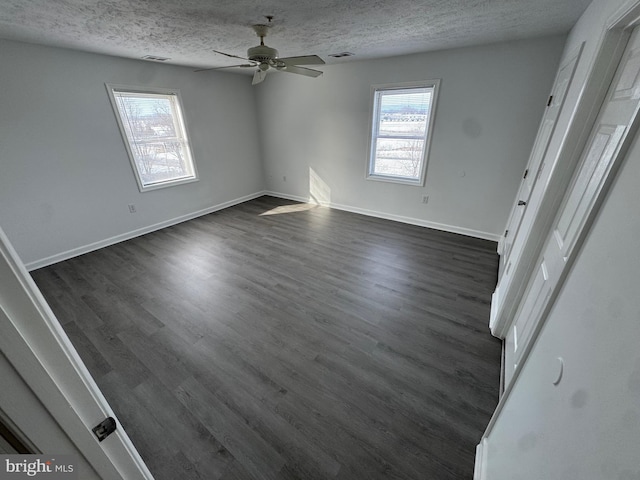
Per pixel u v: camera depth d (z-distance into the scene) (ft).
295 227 14.71
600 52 4.07
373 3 6.50
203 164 15.94
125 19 7.18
